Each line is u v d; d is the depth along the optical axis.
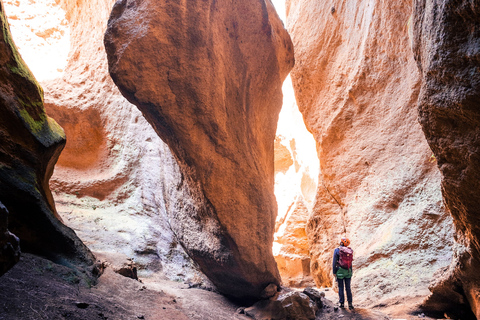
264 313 5.43
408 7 7.98
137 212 8.20
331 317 5.59
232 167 5.33
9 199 3.73
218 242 5.48
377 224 8.10
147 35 4.53
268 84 6.34
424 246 7.00
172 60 4.71
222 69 5.23
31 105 4.37
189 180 5.42
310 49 10.67
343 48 9.88
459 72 3.48
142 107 4.78
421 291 6.31
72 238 4.23
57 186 8.65
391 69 8.45
